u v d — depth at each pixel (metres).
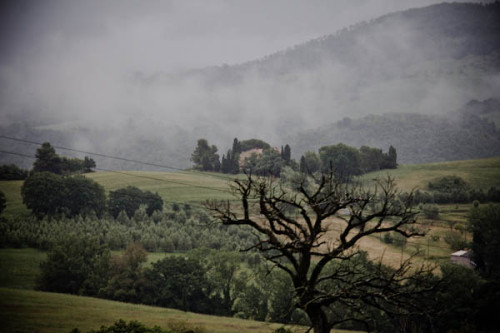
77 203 118.06
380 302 39.56
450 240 88.50
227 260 68.06
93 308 57.06
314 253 19.09
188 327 46.44
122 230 106.12
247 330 49.22
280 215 19.70
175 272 69.88
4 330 44.94
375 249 84.62
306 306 18.22
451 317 30.64
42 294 62.94
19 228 97.62
